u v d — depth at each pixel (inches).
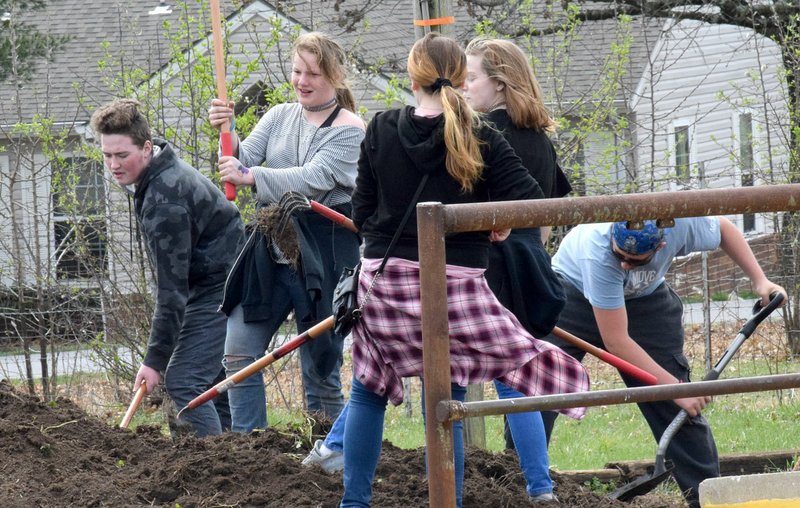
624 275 501.7
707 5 1589.6
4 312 1076.5
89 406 1033.5
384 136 348.5
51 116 1184.8
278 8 1151.0
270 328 554.6
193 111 972.6
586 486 583.8
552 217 265.6
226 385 453.1
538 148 425.4
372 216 357.7
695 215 272.5
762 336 1147.3
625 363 438.9
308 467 424.5
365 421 354.9
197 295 541.6
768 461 676.7
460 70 353.1
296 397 1066.1
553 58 1184.8
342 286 350.0
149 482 405.4
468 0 1286.9
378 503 407.2
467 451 484.1
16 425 424.5
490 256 409.1
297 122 574.9
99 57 1936.5
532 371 362.0
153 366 509.4
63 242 1069.1
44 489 387.9
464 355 343.6
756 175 1262.3
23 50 1631.4
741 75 2148.1
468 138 336.8
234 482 410.3
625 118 1252.5
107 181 1075.3
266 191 547.5
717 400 1058.1
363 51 1295.5
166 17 1936.5
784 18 1513.3
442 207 261.7
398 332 343.0
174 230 502.9
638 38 2025.1
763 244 1225.4
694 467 524.7
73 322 1057.5
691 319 1222.3
